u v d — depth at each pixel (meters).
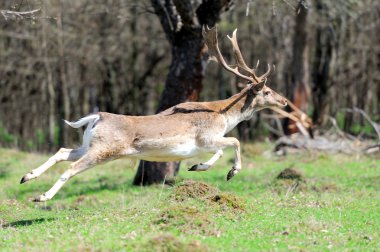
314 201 17.58
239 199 15.74
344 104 51.06
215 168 27.89
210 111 15.80
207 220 13.59
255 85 16.66
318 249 12.23
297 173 22.73
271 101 16.98
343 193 19.94
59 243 12.26
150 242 11.59
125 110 53.50
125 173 27.52
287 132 35.94
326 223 14.48
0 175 26.66
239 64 16.97
